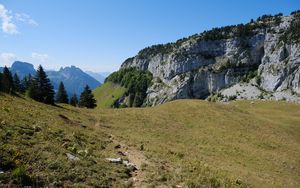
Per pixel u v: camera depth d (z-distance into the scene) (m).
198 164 31.31
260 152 51.88
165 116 69.88
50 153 21.75
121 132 46.94
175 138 52.09
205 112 75.00
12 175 16.56
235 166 39.09
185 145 47.41
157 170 24.50
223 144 52.94
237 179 29.12
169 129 58.75
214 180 24.78
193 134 57.72
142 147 34.12
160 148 37.12
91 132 38.31
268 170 42.53
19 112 34.00
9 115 30.06
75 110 70.12
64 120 42.25
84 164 21.50
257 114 93.69
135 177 22.08
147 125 59.28
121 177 21.31
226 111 79.69
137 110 76.06
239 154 48.25
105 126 50.78
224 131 62.12
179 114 72.94
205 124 66.19
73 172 19.44
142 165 25.16
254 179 33.91
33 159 19.67
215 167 33.69
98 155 25.70
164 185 21.36
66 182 18.09
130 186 20.11
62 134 29.47
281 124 79.69
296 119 89.81
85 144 28.89
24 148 21.11
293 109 122.38
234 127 66.06
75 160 21.80
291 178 41.66
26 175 16.84
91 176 19.81
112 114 67.44
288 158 52.53
